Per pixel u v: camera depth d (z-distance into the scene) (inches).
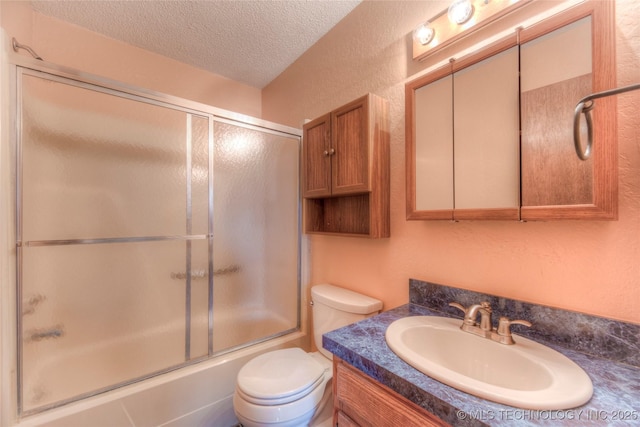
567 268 32.3
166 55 79.4
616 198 27.6
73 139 45.7
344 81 64.2
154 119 53.4
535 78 33.2
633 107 28.1
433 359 35.9
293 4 60.6
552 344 32.3
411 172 45.6
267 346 66.4
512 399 22.0
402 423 26.5
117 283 50.0
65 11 61.7
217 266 61.3
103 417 45.9
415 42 47.4
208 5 60.2
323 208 69.4
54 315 44.3
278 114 90.1
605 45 28.2
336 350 33.3
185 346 56.8
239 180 64.7
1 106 38.4
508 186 35.4
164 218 54.7
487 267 39.1
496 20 38.1
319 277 70.9
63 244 45.0
